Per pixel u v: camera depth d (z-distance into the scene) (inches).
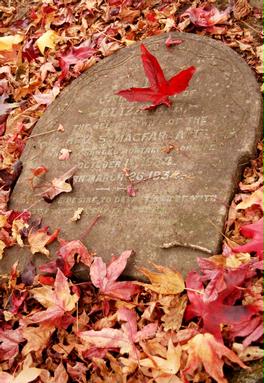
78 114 51.6
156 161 45.1
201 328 36.0
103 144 48.4
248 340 34.1
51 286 41.3
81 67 57.1
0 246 45.6
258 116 43.9
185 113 46.4
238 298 36.0
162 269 38.5
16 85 62.5
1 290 44.5
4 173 50.8
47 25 67.5
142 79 50.9
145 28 60.2
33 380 37.5
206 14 56.3
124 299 39.3
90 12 66.0
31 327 39.8
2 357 39.2
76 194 46.7
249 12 56.2
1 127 57.4
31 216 47.2
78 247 42.3
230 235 40.6
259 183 42.1
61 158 49.3
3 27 72.4
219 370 32.8
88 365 37.3
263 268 36.2
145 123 47.6
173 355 34.2
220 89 46.5
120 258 40.3
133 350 35.4
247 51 52.8
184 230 40.9
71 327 40.8
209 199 41.5
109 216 44.2
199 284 37.1
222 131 44.3
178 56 50.6
